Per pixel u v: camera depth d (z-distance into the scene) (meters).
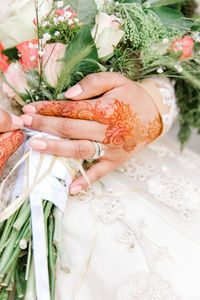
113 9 0.49
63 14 0.45
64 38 0.46
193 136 0.85
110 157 0.47
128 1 0.50
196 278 0.43
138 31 0.48
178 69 0.48
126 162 0.55
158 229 0.46
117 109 0.46
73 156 0.45
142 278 0.41
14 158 0.47
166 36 0.48
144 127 0.50
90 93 0.46
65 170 0.44
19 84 0.46
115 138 0.46
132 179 0.52
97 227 0.44
